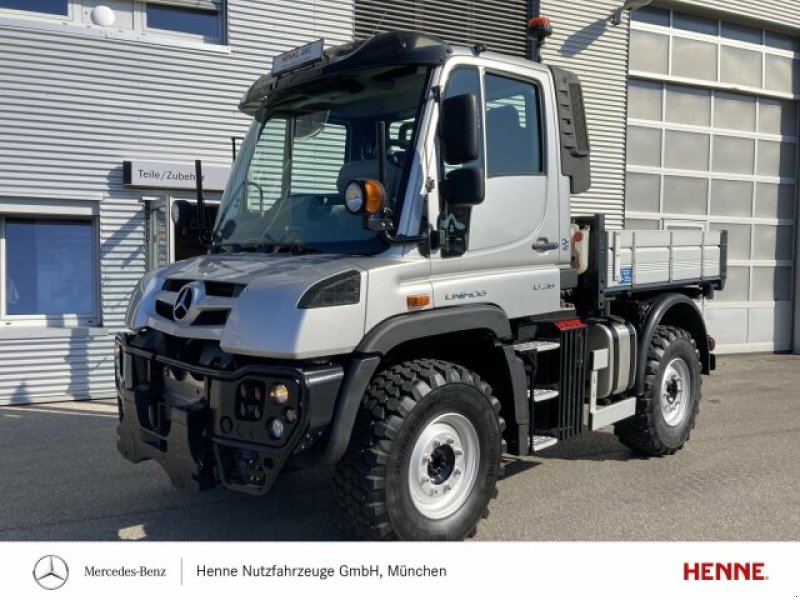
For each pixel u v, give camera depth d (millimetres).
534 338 4730
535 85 4523
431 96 3814
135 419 3887
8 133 7828
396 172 3781
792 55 13555
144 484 5270
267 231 4238
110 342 8367
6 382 7895
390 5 9781
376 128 3631
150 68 8430
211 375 3471
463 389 3799
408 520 3594
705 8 12289
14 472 5566
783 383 9922
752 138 13266
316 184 4148
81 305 8531
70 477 5441
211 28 8891
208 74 8742
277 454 3229
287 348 3213
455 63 3941
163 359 3781
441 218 3842
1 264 8133
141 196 8500
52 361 8094
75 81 8086
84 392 8266
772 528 4379
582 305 5281
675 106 12500
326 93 4242
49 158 8023
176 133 8617
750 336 13328
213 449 3490
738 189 13156
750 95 13219
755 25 13023
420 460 3662
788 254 13688
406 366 3734
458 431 3893
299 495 4996
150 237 8547
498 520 4484
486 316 3990
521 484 5215
